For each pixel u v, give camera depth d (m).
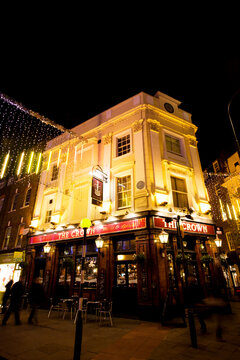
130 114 14.78
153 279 10.04
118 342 6.68
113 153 14.67
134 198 12.18
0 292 16.64
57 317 10.66
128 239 11.99
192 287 11.60
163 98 15.87
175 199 13.18
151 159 12.85
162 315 8.80
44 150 20.03
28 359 5.43
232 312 10.69
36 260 15.95
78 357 4.96
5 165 12.60
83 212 14.45
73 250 13.91
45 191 17.45
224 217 24.19
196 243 12.80
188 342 6.41
